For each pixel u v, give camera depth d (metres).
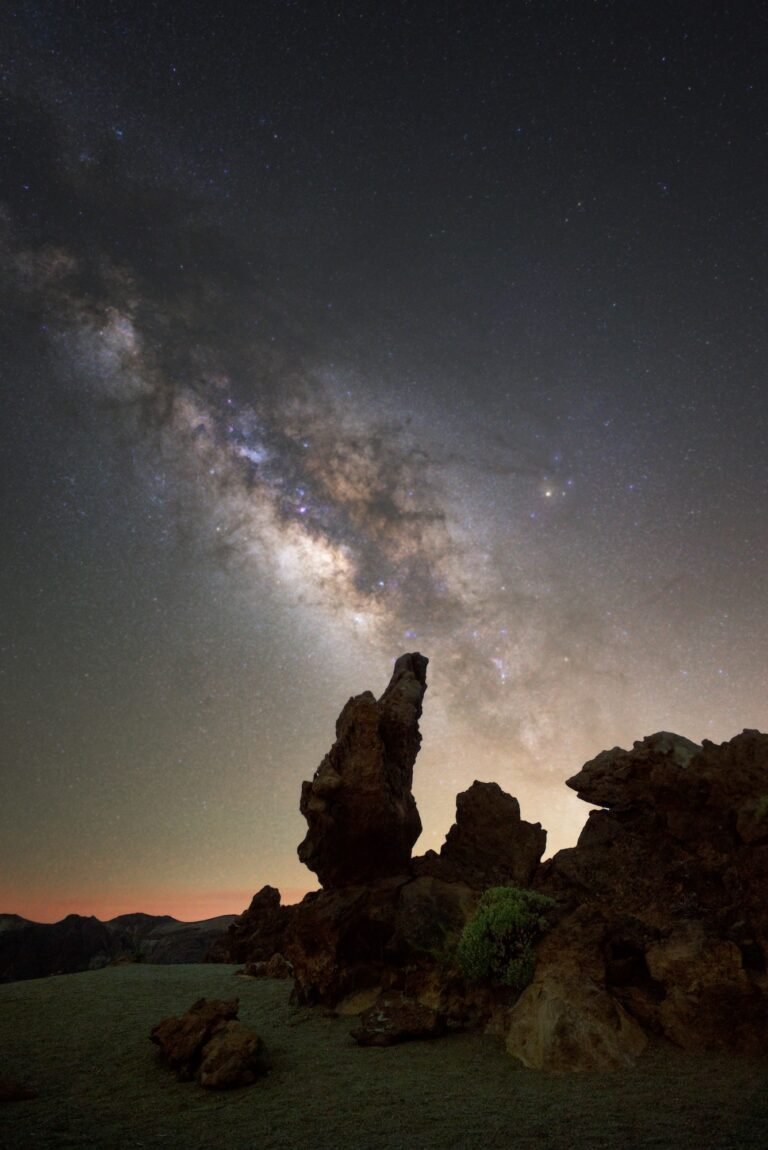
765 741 16.50
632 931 15.01
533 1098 10.92
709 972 13.33
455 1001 15.43
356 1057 13.53
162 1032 13.65
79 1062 13.57
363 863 19.06
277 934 25.22
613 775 18.31
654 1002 13.74
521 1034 13.38
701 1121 9.55
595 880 16.94
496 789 20.80
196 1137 9.92
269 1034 15.25
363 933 17.56
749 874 14.98
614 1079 11.61
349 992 16.88
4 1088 11.87
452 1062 13.00
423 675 23.48
